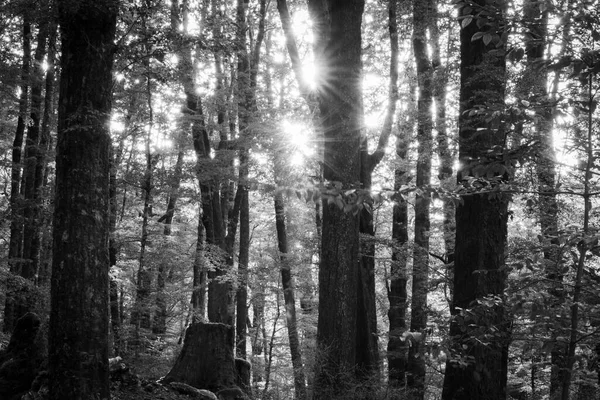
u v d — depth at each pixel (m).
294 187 4.11
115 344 14.05
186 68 12.45
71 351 7.46
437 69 13.79
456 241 9.27
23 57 16.12
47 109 17.52
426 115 13.86
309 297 23.20
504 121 4.19
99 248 7.73
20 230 16.27
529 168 6.21
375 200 4.11
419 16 14.58
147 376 12.73
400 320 15.99
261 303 22.22
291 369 20.23
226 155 17.25
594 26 3.81
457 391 8.59
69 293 7.55
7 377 7.98
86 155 7.71
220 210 19.58
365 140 13.28
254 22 20.64
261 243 31.16
